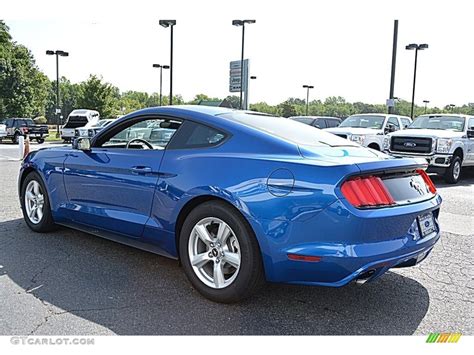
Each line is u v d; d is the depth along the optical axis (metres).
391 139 11.85
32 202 5.34
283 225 3.10
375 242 3.05
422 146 11.24
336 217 2.97
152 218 3.87
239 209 3.25
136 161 4.00
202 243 3.59
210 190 3.41
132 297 3.55
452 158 11.21
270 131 3.63
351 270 2.98
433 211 3.66
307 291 3.75
